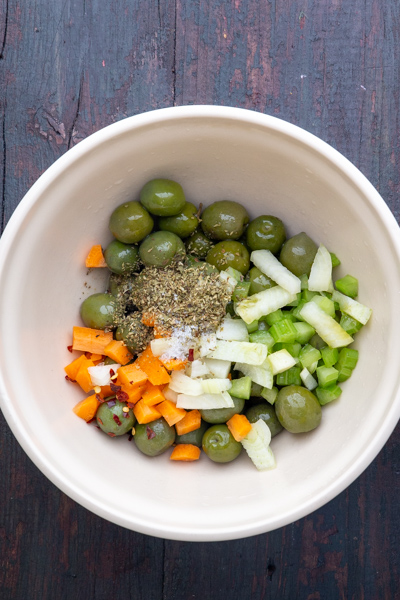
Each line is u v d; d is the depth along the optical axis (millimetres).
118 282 457
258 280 450
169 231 450
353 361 439
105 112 471
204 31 471
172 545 490
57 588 487
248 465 443
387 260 413
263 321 452
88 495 407
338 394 440
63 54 470
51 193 413
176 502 424
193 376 442
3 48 471
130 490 423
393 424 399
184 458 443
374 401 411
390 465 487
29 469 487
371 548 487
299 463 431
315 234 452
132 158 424
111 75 471
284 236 456
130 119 407
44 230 419
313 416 429
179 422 441
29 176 473
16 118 473
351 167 407
